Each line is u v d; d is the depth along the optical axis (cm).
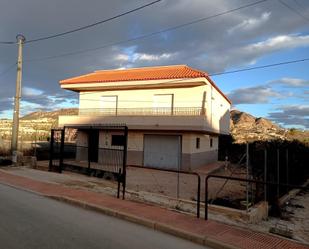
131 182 1600
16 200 1006
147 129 2358
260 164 1230
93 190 1219
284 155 1462
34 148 2745
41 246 575
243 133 5078
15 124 2030
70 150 2858
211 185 1633
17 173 1662
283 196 1402
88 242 616
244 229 736
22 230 671
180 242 659
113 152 1639
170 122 2281
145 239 663
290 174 1577
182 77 2302
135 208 901
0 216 784
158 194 1231
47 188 1229
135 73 2745
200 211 943
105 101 2675
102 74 2923
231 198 1273
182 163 2314
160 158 2394
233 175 2038
